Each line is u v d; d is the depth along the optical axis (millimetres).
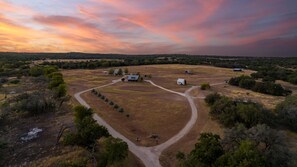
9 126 55688
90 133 40094
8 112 63031
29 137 49188
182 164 35844
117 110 68500
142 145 46625
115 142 36875
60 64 181750
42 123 57344
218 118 59719
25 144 46094
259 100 83125
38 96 71250
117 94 89562
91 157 38656
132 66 193500
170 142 48406
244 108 56750
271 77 134625
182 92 95312
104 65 185875
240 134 37281
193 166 33656
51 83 87750
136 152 43562
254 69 179875
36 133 51188
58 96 76125
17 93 87312
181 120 61188
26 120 59594
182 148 45688
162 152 43875
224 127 56031
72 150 42219
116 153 35406
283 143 35688
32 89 94062
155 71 165125
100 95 85812
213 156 33219
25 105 64062
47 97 73625
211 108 64562
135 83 118188
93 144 40531
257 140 35938
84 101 78125
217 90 101125
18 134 50938
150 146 46312
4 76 130125
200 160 33312
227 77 142250
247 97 87625
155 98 83438
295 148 45094
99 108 70312
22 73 137375
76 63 184000
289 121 57469
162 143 47844
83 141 40031
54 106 68938
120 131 53344
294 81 128625
